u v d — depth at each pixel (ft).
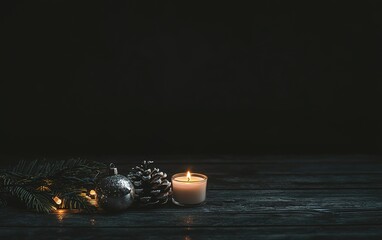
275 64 7.79
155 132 7.81
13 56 7.48
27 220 4.37
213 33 7.67
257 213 4.58
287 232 4.12
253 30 7.70
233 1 7.63
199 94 7.79
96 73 7.63
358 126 7.89
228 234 4.07
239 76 7.79
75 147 7.74
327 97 7.87
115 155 7.53
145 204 4.64
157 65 7.68
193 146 7.83
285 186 5.56
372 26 7.68
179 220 4.38
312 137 7.89
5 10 7.36
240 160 7.10
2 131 7.63
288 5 7.66
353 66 7.80
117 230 4.14
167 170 6.42
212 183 5.70
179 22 7.61
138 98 7.73
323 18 7.70
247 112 7.84
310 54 7.77
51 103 7.64
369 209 4.71
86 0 7.45
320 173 6.22
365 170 6.40
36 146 7.70
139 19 7.55
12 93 7.57
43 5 7.41
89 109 7.70
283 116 7.87
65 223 4.30
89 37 7.54
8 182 4.81
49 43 7.50
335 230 4.17
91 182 4.73
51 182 4.79
